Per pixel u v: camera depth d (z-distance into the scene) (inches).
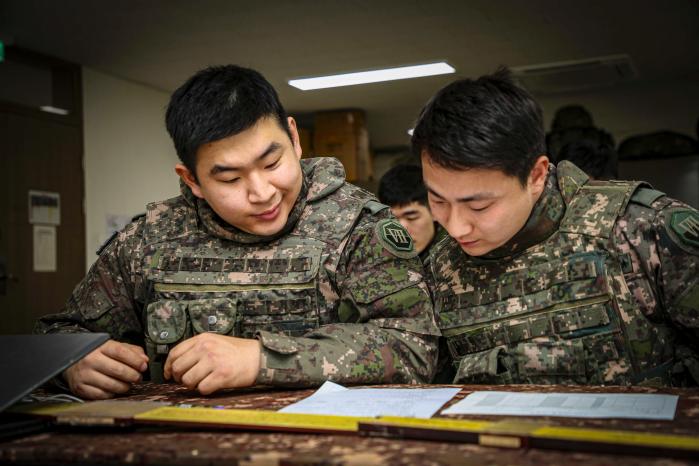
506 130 40.5
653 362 45.6
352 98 233.8
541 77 219.5
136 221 57.1
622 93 237.3
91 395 42.1
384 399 35.8
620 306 46.1
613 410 30.9
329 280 49.6
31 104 184.7
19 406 37.4
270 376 40.9
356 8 155.9
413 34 174.4
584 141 96.6
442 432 28.1
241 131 44.5
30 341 37.9
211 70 47.9
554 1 157.2
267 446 28.2
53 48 179.2
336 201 52.5
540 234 48.1
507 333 48.3
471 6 157.5
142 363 43.8
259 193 45.9
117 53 184.4
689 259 43.9
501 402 33.8
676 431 27.1
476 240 43.8
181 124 45.9
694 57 202.7
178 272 51.8
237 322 49.6
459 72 207.2
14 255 173.8
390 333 46.1
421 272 49.5
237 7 153.3
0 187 171.2
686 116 230.7
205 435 30.8
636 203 47.4
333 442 28.5
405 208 92.5
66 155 189.0
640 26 174.7
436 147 40.7
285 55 188.7
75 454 28.9
